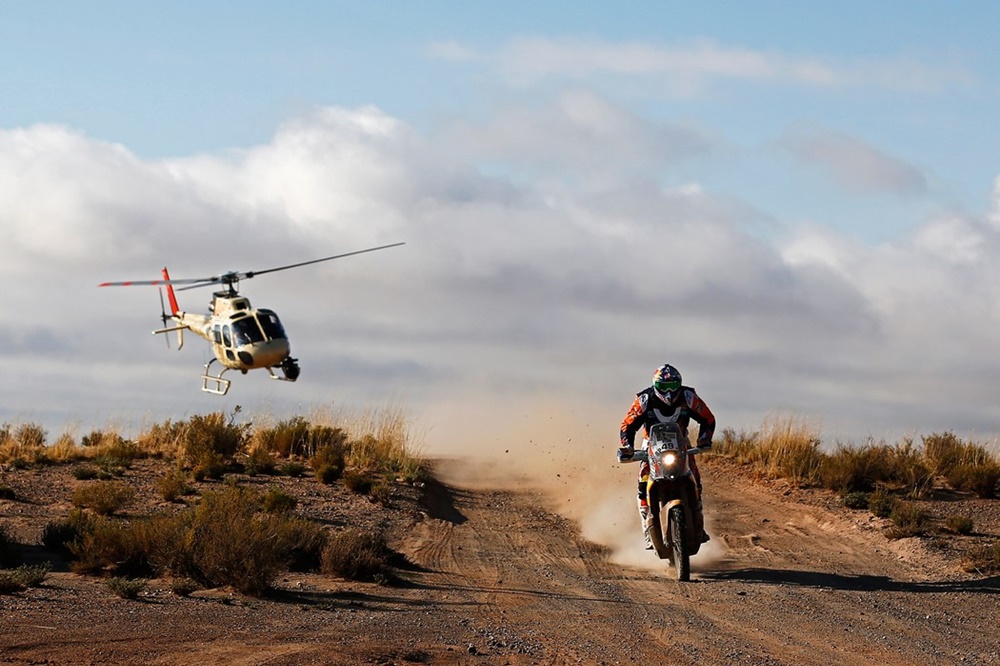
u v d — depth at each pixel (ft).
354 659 28.55
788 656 31.37
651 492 44.91
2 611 33.73
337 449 79.30
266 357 89.40
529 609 38.40
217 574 40.04
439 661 29.12
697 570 48.65
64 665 26.99
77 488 64.75
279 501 58.80
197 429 78.28
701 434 45.47
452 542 55.31
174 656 28.32
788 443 75.77
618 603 39.93
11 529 52.54
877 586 44.62
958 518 55.98
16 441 82.28
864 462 67.56
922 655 32.09
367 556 44.50
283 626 33.22
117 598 37.35
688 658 30.78
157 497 63.26
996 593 43.14
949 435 73.41
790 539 56.34
